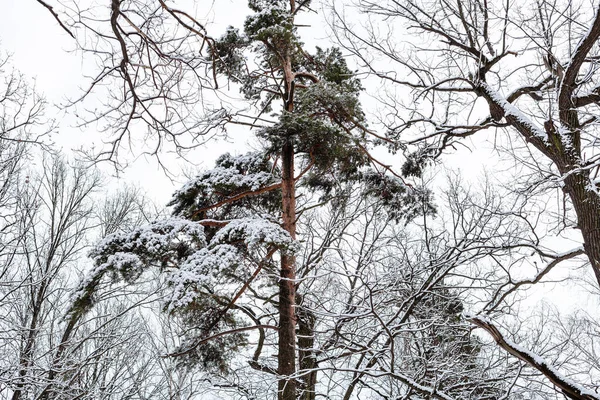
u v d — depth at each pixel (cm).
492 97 751
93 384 1448
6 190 1137
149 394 1578
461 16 770
